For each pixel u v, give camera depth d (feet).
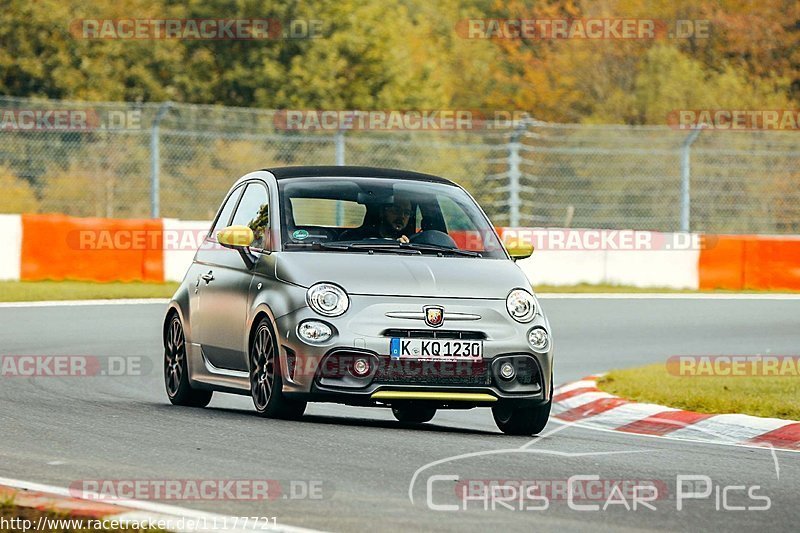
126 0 467.11
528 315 108.37
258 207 119.24
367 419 121.19
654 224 446.19
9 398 123.65
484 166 426.10
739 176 438.40
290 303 106.22
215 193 388.78
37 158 367.45
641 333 207.62
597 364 172.45
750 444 108.88
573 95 571.28
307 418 114.32
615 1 579.48
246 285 113.50
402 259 110.52
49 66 455.22
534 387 107.45
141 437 98.37
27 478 81.30
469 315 105.91
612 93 562.25
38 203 365.40
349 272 107.14
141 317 208.74
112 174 376.89
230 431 101.55
